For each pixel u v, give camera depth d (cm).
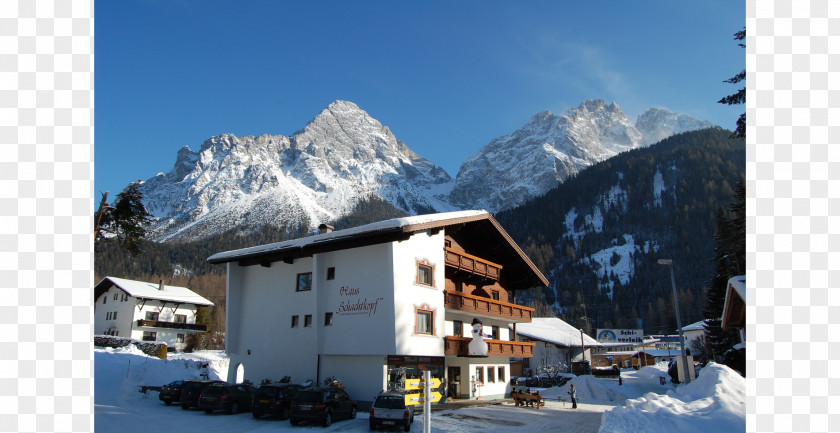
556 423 2770
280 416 2669
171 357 5600
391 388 3083
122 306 7456
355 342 3148
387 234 3112
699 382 2495
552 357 7600
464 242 4078
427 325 3338
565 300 16488
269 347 3578
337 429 2417
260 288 3766
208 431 2306
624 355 10538
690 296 14425
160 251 18838
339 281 3328
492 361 4278
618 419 1992
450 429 2469
